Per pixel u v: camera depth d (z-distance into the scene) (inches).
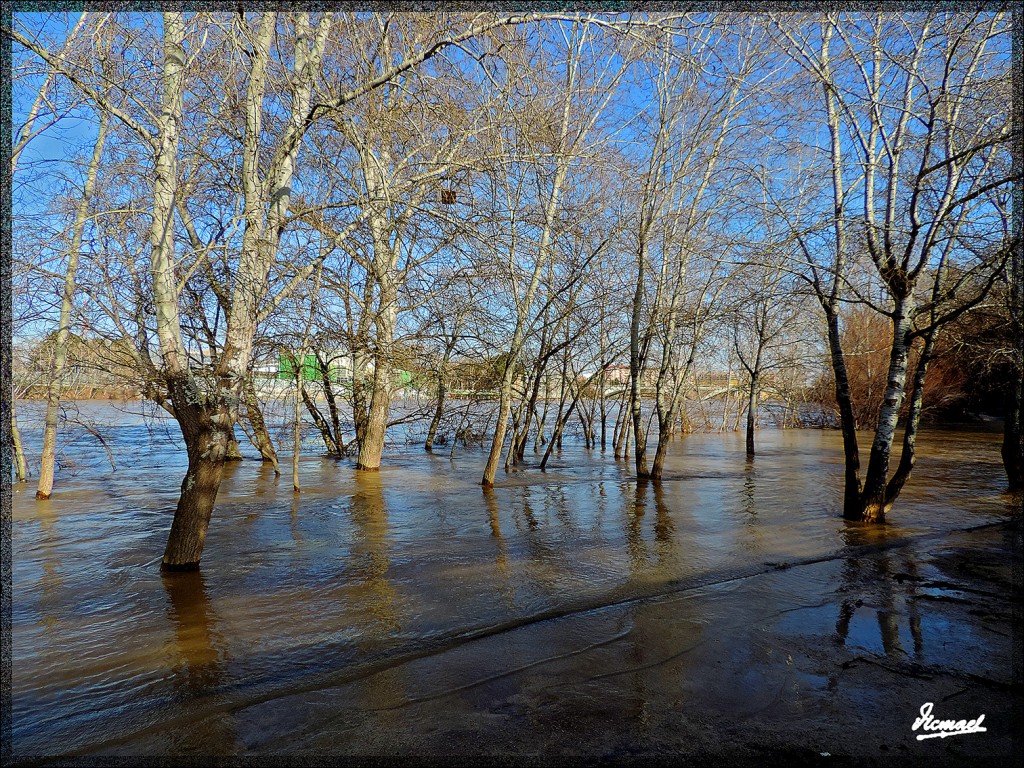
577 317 553.9
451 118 316.8
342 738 144.8
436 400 741.9
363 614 218.7
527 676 174.1
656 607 225.9
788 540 320.8
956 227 328.8
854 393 1083.9
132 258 300.8
